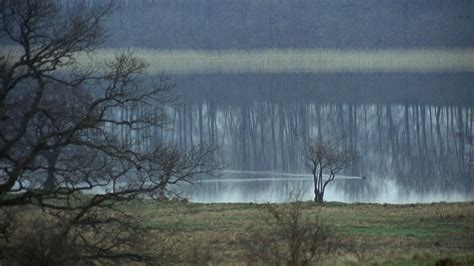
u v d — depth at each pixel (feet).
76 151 195.62
